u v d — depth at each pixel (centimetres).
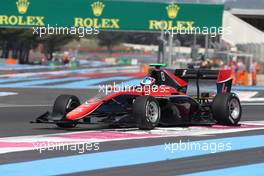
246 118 5691
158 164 2925
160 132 4212
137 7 13400
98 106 4131
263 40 16138
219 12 13412
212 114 4681
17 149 3356
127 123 4222
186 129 4441
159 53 14725
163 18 13462
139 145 3544
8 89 10306
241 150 3425
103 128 4509
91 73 17038
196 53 14300
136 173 2691
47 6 13150
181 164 2934
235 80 12925
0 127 4625
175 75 4962
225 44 16000
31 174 2630
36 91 9919
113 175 2642
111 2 13338
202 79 4941
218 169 2811
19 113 6041
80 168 2792
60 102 4266
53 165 2861
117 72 18225
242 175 2673
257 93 9850
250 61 14488
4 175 2598
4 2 13038
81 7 13262
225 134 4169
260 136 4088
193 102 4606
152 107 4269
